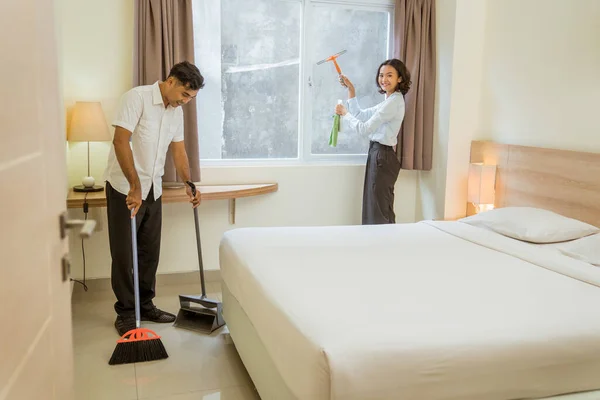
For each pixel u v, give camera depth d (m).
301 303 2.02
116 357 2.77
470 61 3.98
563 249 2.75
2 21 0.79
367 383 1.62
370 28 4.28
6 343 0.80
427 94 4.16
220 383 2.62
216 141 4.04
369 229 3.27
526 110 3.57
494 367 1.73
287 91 4.15
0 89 0.78
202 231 4.02
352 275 2.38
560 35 3.28
